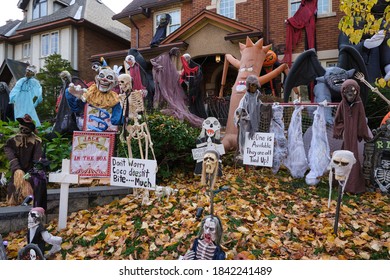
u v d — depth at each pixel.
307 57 7.26
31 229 3.72
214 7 14.53
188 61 9.06
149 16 17.03
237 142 6.57
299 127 6.38
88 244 4.18
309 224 4.38
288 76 7.33
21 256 3.14
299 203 5.22
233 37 12.54
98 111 5.62
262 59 8.32
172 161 6.78
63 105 7.94
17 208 4.84
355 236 4.06
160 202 5.16
